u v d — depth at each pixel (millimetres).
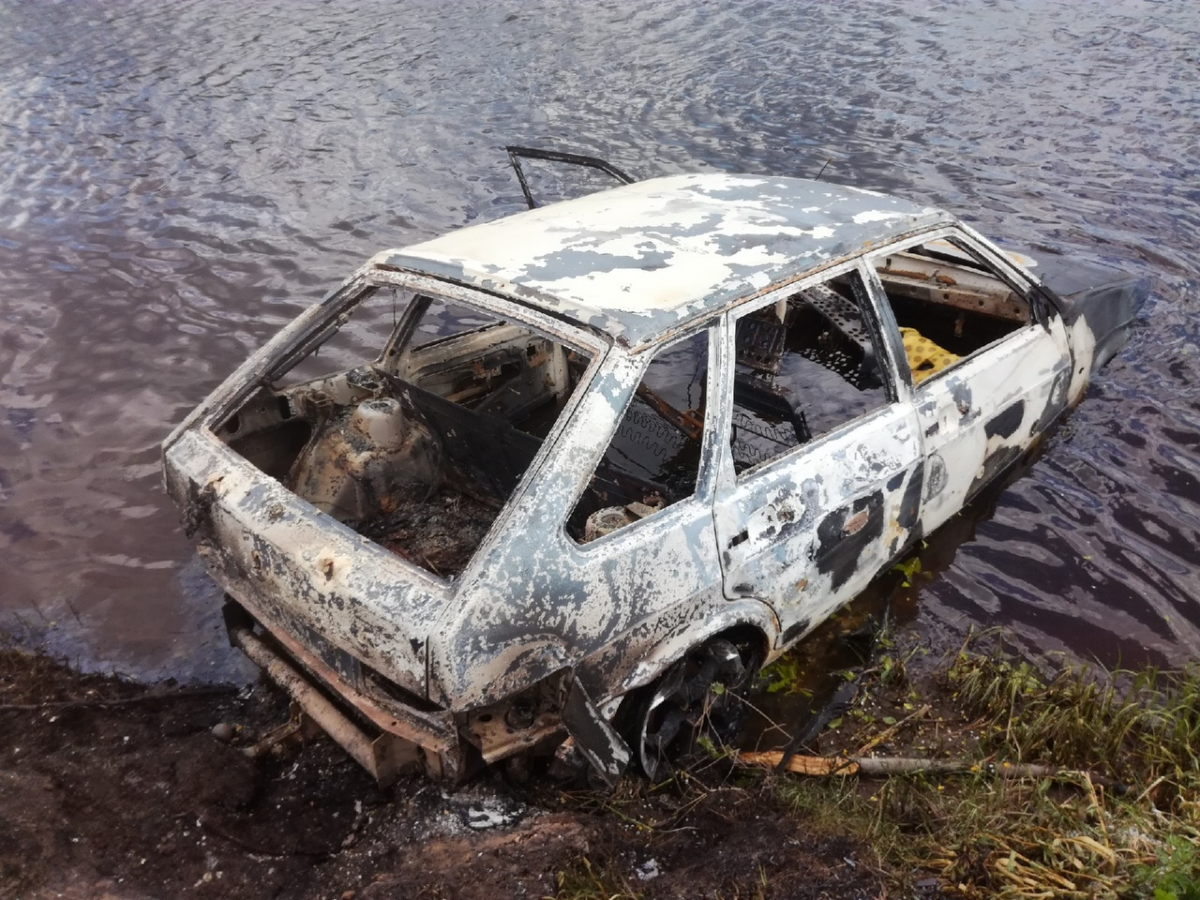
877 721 3475
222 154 9641
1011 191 8164
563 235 3293
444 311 5559
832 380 4008
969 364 3922
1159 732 3305
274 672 3102
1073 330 4598
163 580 4309
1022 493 4629
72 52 13484
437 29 14156
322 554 2633
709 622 2910
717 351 2873
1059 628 3902
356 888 2609
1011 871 2621
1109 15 13508
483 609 2373
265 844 2834
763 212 3580
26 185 9016
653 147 9336
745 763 3156
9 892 2545
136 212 8391
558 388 4527
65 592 4215
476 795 2871
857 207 3715
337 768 3160
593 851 2637
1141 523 4453
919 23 13484
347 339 6270
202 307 6832
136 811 2895
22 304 6891
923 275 4961
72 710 3445
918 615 3971
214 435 3252
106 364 6125
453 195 8531
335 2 16141
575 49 12820
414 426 3701
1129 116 9820
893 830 2797
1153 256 6973
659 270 2992
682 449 3314
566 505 2537
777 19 13992
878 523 3463
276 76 12102
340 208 8359
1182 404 5246
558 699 2580
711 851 2711
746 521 2947
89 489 4941
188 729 3393
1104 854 2615
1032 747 3266
